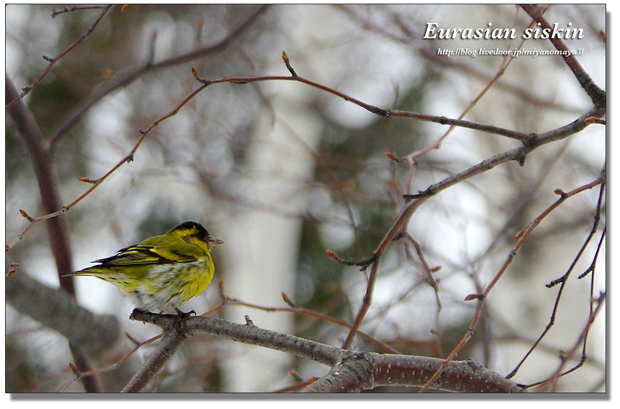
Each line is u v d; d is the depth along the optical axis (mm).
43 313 7836
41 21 18188
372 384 5547
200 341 12609
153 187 17562
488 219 13383
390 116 5996
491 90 13859
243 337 6348
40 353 14523
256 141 14969
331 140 18594
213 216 15016
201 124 16312
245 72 17594
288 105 15172
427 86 18406
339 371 5414
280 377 13055
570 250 12297
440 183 6645
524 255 12523
